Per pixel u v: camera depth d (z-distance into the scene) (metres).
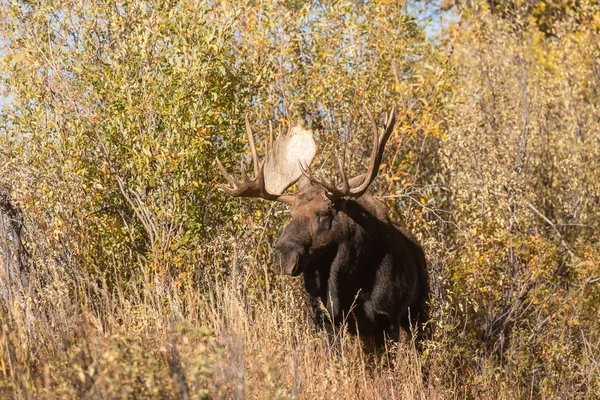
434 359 11.64
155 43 13.05
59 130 12.52
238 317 10.04
